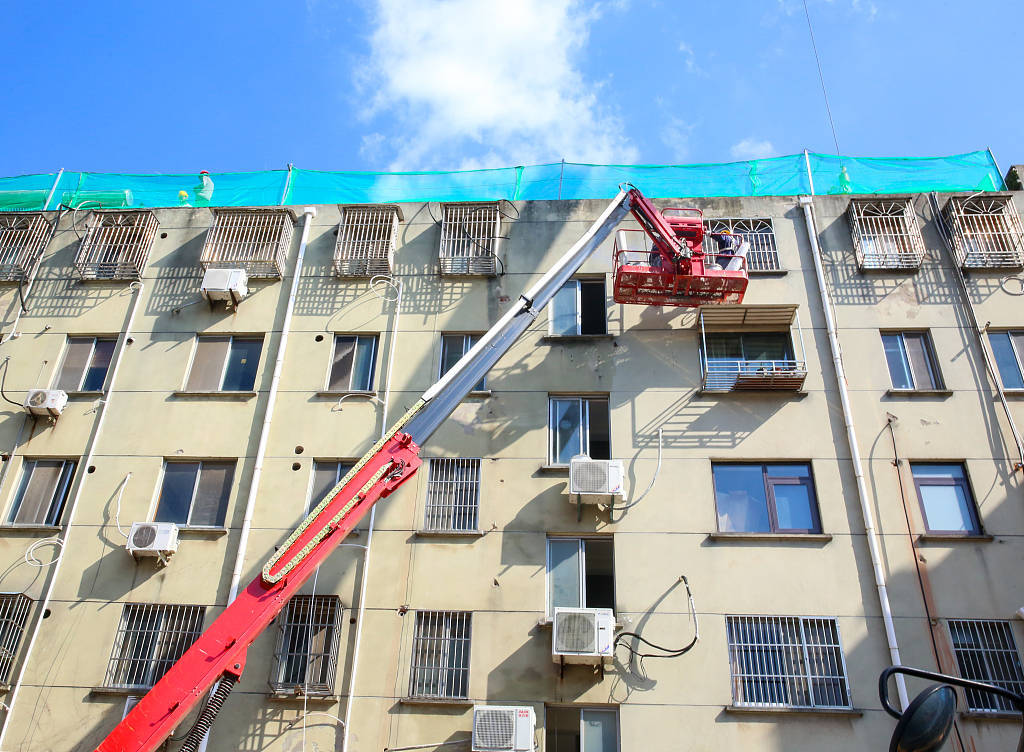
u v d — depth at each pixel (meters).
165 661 17.22
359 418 19.77
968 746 15.36
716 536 17.72
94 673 17.05
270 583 13.77
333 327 21.19
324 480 19.14
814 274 21.08
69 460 19.83
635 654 16.58
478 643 16.92
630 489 18.44
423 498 18.58
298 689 16.38
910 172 23.30
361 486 14.94
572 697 16.25
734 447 18.86
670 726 15.88
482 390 19.84
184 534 18.48
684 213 22.25
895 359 19.98
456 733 16.00
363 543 18.03
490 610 17.25
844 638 16.56
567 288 21.45
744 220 22.02
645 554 17.67
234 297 21.53
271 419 19.83
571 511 18.25
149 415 20.16
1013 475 18.17
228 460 19.50
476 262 21.66
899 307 20.44
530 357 20.30
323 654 16.94
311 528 14.47
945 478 18.38
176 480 19.42
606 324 20.78
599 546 18.27
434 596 17.45
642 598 17.19
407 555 17.91
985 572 17.08
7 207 24.77
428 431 16.03
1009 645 16.41
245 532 18.31
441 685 16.61
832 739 15.59
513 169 23.72
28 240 23.12
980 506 17.86
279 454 19.39
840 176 23.28
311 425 19.73
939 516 17.97
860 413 19.08
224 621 13.41
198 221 23.28
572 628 16.06
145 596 17.83
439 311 21.23
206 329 21.36
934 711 7.48
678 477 18.55
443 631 17.14
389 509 18.44
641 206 19.86
